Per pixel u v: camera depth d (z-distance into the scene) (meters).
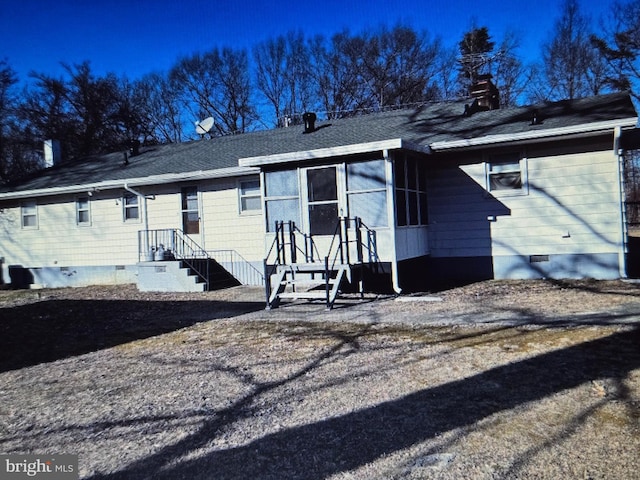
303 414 3.58
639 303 6.87
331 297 8.42
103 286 14.40
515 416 3.28
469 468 2.64
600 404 3.39
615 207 9.51
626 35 30.42
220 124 38.78
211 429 3.42
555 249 10.04
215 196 13.29
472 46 35.41
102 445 3.27
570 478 2.49
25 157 29.77
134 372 5.05
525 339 5.27
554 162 9.98
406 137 11.10
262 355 5.38
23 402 4.30
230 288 12.35
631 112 9.12
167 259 12.86
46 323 8.55
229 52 38.47
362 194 9.31
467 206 10.76
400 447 2.95
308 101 38.09
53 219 15.64
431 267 11.09
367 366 4.67
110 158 17.88
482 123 11.20
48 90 31.50
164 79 39.00
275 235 9.95
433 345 5.29
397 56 35.66
